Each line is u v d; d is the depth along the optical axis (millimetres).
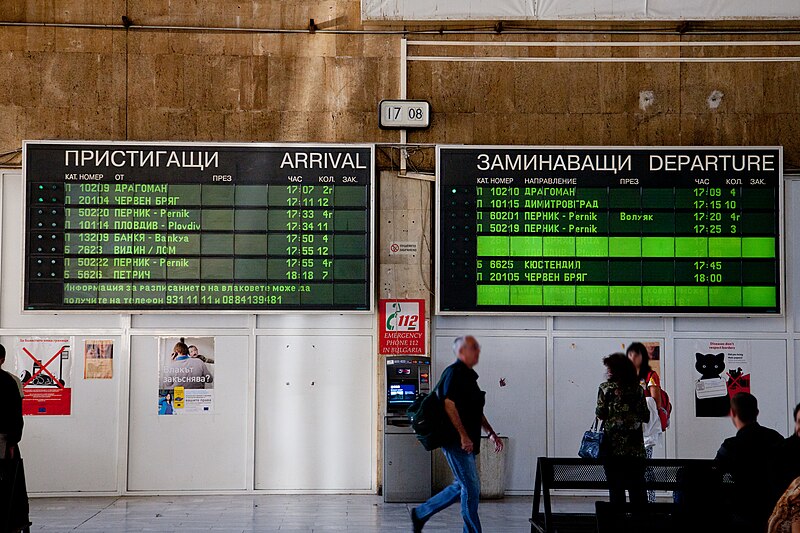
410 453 8398
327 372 8938
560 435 8945
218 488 8828
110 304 8531
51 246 8531
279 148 8664
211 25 8977
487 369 8961
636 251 8680
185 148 8625
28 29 8875
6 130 8812
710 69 9039
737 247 8695
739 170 8734
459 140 9000
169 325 8883
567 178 8711
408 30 9031
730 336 9008
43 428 8766
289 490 8859
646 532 4992
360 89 9000
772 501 4871
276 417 8898
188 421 8852
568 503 8555
